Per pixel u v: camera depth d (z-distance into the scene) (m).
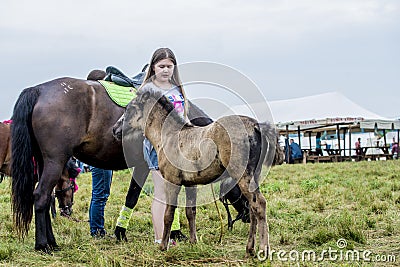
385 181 13.09
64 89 6.27
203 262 5.43
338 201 9.67
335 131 35.44
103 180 7.28
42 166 6.36
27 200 6.05
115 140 6.56
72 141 6.20
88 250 5.97
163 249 5.80
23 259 5.68
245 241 6.57
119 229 6.88
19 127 6.02
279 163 5.38
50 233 6.28
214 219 8.31
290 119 32.34
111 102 6.60
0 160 8.42
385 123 30.25
